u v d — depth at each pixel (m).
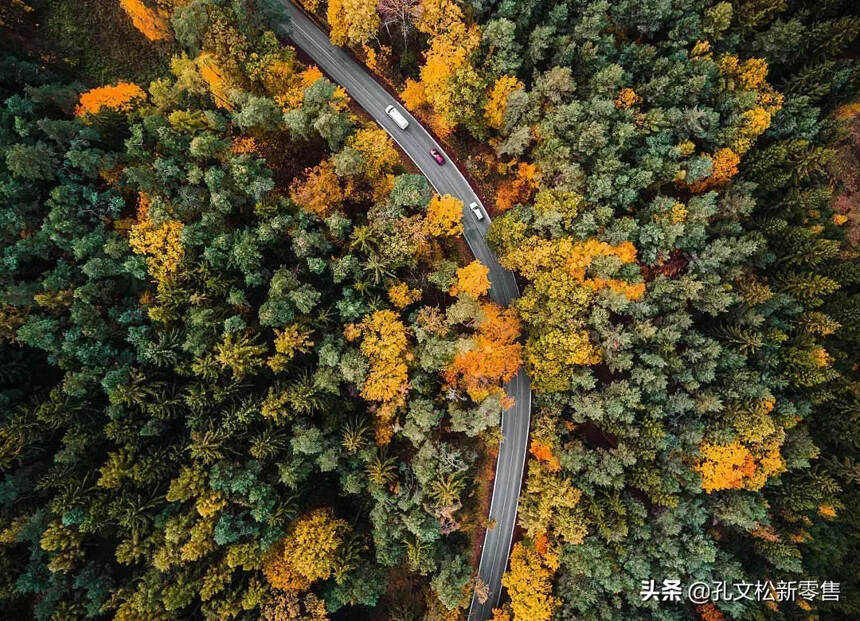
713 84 57.09
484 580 65.94
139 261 52.25
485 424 57.22
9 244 50.69
